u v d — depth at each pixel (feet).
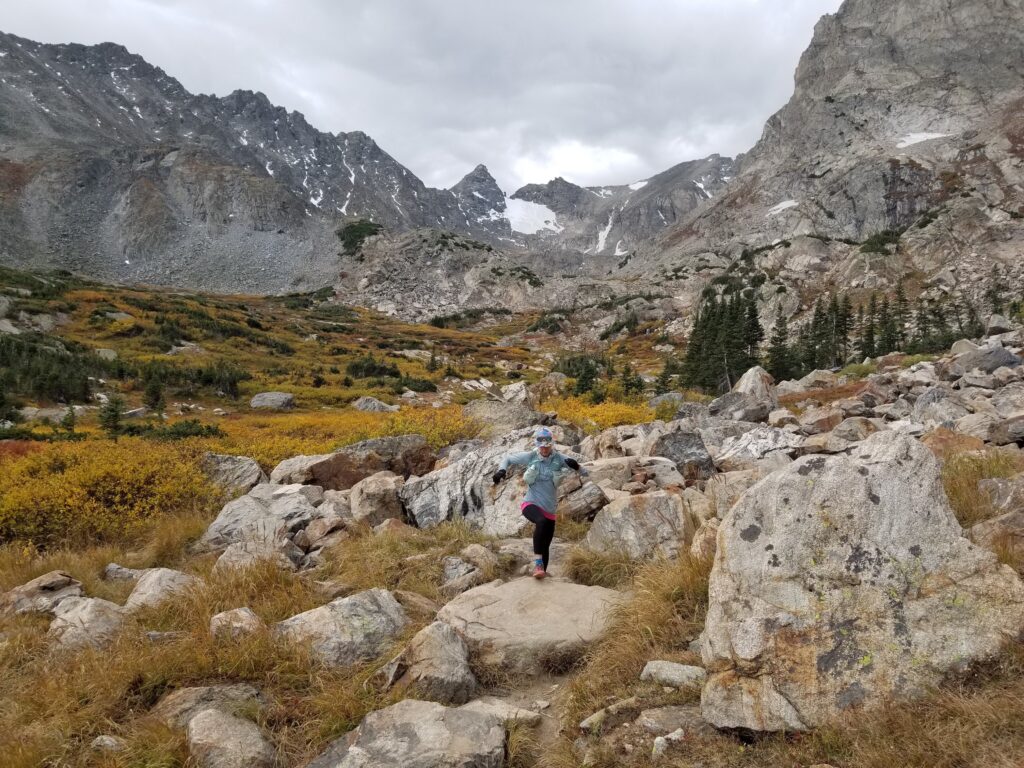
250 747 13.96
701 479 40.27
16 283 318.04
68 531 36.83
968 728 10.38
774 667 12.64
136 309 309.01
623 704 14.20
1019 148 538.47
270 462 62.80
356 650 18.67
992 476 24.40
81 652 19.19
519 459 25.44
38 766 13.71
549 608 20.51
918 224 469.16
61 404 160.56
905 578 12.87
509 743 14.12
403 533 31.78
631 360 397.60
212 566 28.76
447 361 341.82
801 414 84.89
